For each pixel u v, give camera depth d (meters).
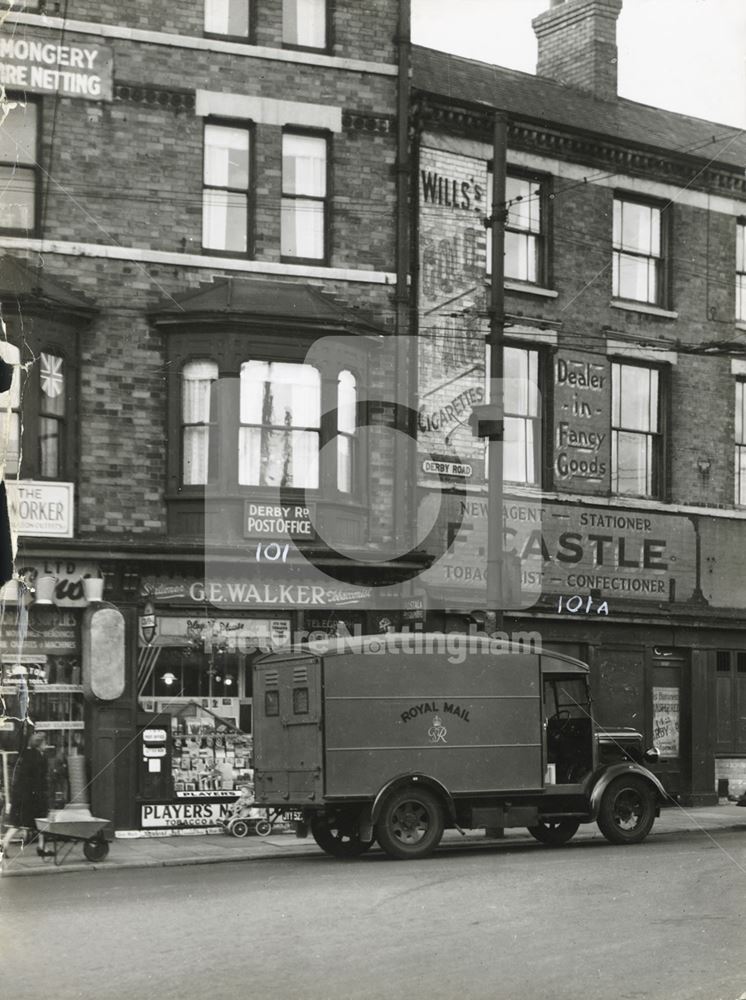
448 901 10.23
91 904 10.22
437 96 17.61
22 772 14.67
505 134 17.19
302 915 9.63
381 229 16.97
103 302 15.30
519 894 10.57
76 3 15.42
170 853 14.36
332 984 7.30
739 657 19.52
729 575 19.47
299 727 13.72
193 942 8.55
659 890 10.75
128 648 15.43
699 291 19.92
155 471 15.42
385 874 12.02
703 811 18.47
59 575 14.98
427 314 17.12
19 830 14.36
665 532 18.92
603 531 18.47
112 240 15.47
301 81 16.64
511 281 18.55
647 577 18.72
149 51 15.82
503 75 19.09
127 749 15.65
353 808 14.06
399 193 17.06
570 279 19.00
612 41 19.92
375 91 17.08
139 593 15.52
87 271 15.30
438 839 13.58
